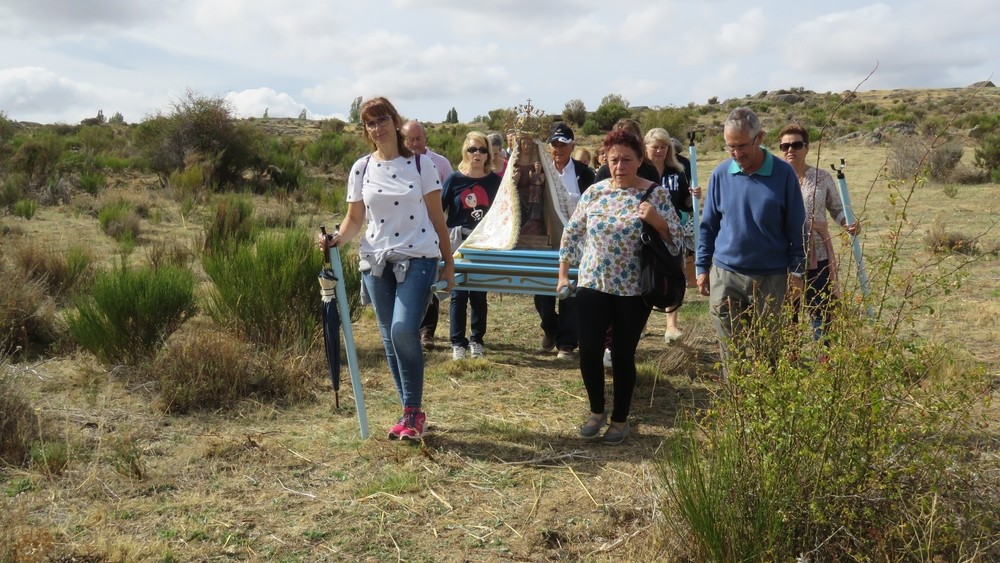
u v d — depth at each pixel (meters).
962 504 3.43
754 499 3.44
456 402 6.12
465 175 7.79
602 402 5.33
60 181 19.12
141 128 23.77
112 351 6.55
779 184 4.88
